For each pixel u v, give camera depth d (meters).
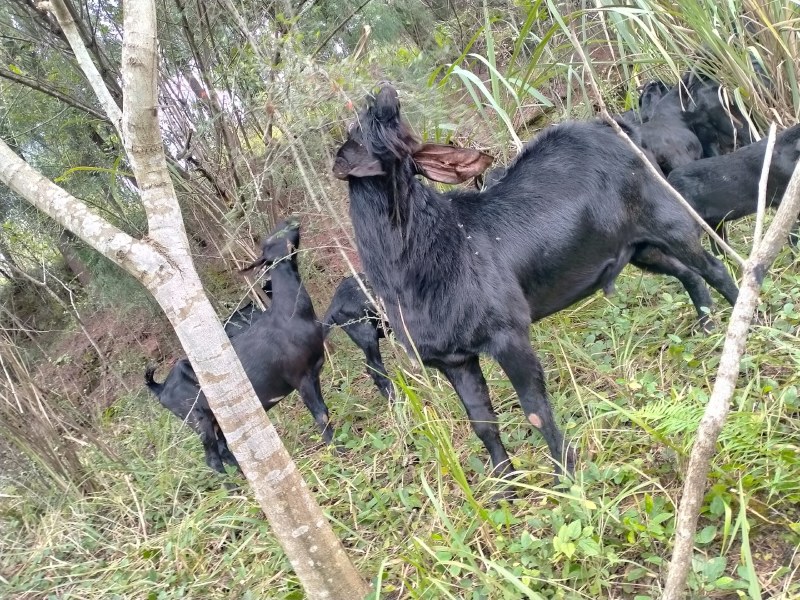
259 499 2.20
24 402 4.55
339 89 2.77
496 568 2.21
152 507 4.25
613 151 3.16
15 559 4.16
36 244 6.51
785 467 2.37
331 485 3.76
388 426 4.09
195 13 4.59
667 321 3.69
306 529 2.21
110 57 4.92
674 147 4.08
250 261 4.98
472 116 4.52
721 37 3.96
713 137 4.26
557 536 2.34
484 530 2.72
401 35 5.36
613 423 3.03
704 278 3.38
